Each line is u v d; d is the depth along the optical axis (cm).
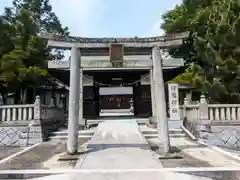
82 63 1139
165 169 656
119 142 1005
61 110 1702
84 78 1761
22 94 1841
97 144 972
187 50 2258
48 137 1227
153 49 884
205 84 1538
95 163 716
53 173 641
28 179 620
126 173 623
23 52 1688
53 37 866
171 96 1346
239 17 1275
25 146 1130
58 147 1022
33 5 2830
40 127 1154
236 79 1452
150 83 1648
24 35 1744
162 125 838
